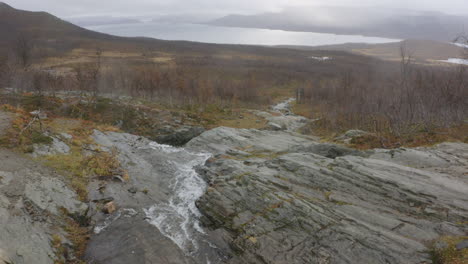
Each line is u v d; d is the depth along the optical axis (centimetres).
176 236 1680
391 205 1573
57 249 1333
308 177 2016
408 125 3297
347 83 8169
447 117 3234
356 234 1402
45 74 6178
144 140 3647
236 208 1839
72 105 4384
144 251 1470
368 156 2356
